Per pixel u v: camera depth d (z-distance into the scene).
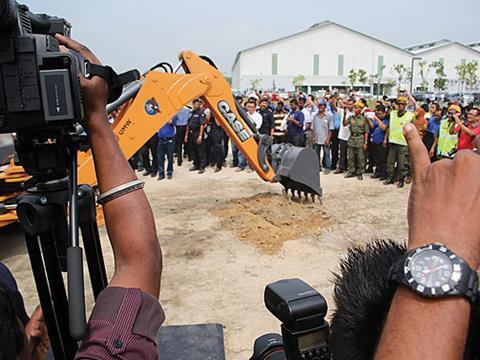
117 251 0.85
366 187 8.59
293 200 6.98
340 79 75.75
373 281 0.68
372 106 25.19
